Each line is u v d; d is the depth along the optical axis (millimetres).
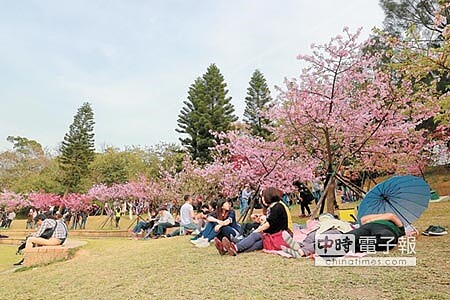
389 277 3535
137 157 35375
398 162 10828
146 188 22438
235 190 13047
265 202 5812
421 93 8258
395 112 9016
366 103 9273
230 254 5438
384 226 4711
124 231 17984
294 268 4215
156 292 3742
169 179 21406
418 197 5195
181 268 4887
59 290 4582
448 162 15148
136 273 4926
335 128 9156
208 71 35156
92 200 27062
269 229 5535
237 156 12078
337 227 4891
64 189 35781
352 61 9109
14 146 47969
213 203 7988
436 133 10562
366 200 5137
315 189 13227
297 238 5723
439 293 2922
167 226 12570
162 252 6738
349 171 11391
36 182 37594
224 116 34156
